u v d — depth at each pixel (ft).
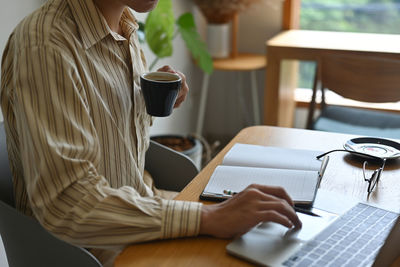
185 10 9.86
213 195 3.53
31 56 3.26
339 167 4.08
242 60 10.05
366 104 10.10
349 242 2.97
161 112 3.87
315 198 3.48
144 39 7.51
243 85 11.28
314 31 10.27
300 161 4.07
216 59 10.13
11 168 3.89
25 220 3.53
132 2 3.83
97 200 3.02
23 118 3.18
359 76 7.48
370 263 2.77
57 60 3.27
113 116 3.89
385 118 7.84
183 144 8.22
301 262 2.75
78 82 3.37
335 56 7.58
